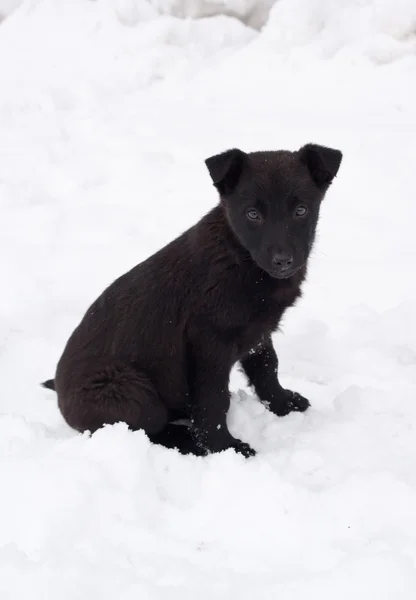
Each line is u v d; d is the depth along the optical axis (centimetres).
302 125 358
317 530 215
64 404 237
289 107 380
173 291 236
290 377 256
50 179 333
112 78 426
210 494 221
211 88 413
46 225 306
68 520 214
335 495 219
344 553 211
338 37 429
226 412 237
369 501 218
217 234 235
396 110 363
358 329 268
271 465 227
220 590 205
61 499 216
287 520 216
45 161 347
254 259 232
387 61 405
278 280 234
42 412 247
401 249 293
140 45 443
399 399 244
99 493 218
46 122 387
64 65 443
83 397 236
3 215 311
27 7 499
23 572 206
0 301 279
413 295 278
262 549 213
